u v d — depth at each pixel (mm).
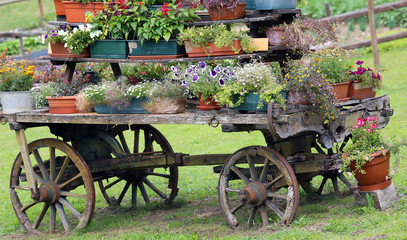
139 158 6387
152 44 5629
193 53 5398
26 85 6359
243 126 5328
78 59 6004
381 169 5441
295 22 5422
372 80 5805
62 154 10688
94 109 6051
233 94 5148
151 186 7258
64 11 6258
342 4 18594
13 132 12703
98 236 5859
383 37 15398
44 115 5961
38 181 6344
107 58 5891
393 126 9602
